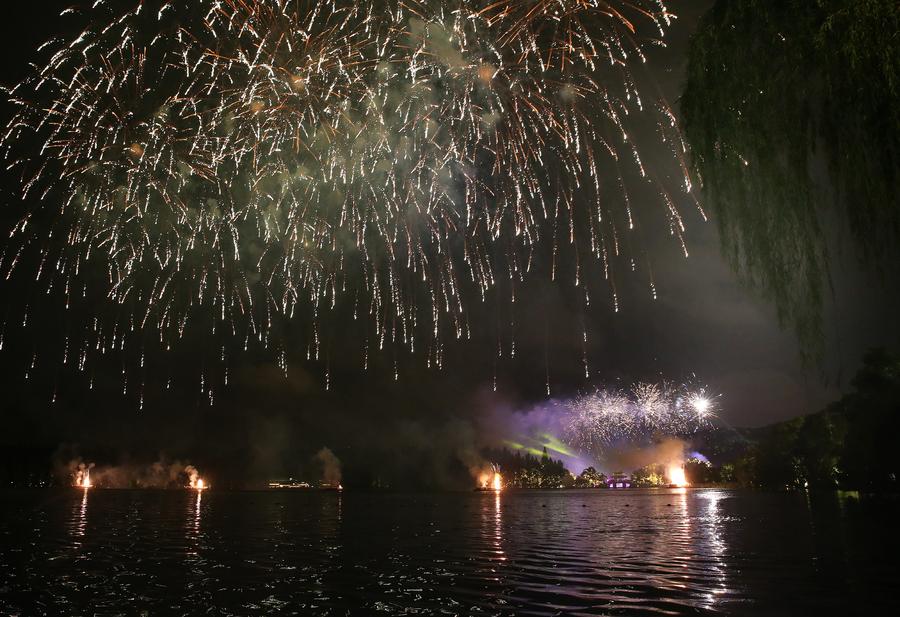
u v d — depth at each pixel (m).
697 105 16.59
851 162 14.12
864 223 14.06
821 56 14.22
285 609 16.47
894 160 13.48
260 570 23.53
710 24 16.47
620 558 26.38
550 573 22.28
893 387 63.91
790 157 15.05
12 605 17.12
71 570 23.62
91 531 42.19
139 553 29.38
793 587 18.59
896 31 13.12
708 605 16.41
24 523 49.44
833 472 94.31
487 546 32.25
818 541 30.67
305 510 77.50
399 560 26.42
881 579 19.59
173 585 20.08
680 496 110.31
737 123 15.95
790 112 15.05
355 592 18.73
